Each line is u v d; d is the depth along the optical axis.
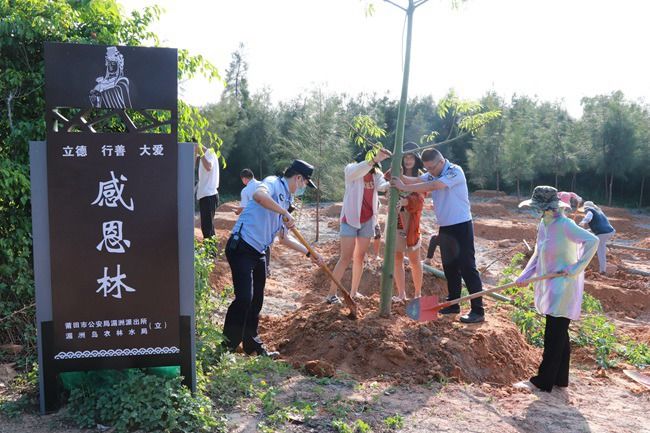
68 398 4.31
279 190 5.57
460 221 6.13
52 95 4.05
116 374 4.34
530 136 30.31
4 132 5.72
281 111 31.89
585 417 4.69
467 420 4.43
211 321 5.88
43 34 5.65
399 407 4.58
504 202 28.09
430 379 5.15
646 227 22.73
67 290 4.14
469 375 5.36
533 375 5.82
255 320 5.68
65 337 4.17
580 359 6.65
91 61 4.08
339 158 16.39
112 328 4.23
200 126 6.43
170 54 4.17
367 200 6.71
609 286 10.19
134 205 4.19
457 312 6.46
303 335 5.88
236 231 5.44
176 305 4.30
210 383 4.68
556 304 5.06
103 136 4.12
